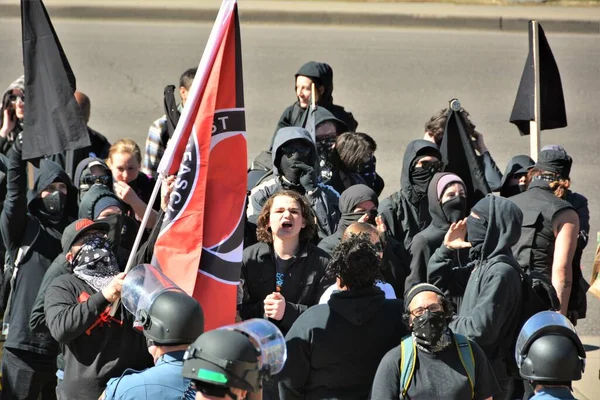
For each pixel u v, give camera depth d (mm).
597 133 44125
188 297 11867
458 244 17031
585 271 29609
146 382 11664
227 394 9922
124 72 51625
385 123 45125
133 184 22875
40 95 18969
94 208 18359
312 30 60688
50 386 19062
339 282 14438
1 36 55844
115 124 43812
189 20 62531
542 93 25625
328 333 14109
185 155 15102
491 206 16547
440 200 19250
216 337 9938
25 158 18719
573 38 60438
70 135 18891
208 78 15242
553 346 11750
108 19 61844
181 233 15016
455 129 22859
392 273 19078
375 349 14133
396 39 59344
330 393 14188
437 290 13656
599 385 21766
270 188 20281
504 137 43344
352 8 64188
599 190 37281
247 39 57875
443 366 13492
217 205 15352
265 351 10219
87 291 15695
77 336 14961
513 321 16281
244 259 17047
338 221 20406
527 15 63344
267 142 41500
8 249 18984
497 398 13969
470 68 54312
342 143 22703
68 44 55875
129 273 12336
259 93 48562
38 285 18547
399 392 13484
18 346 18000
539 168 20062
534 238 19281
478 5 66250
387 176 38000
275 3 64750
